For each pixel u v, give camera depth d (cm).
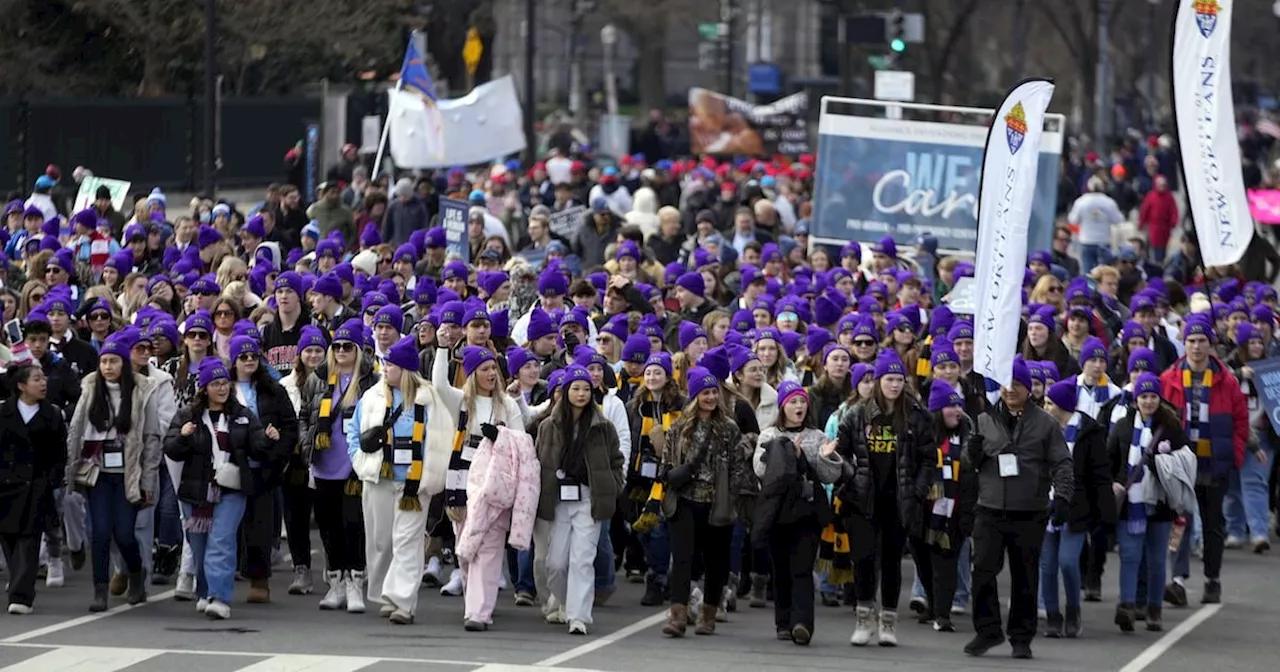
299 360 4381
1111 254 9769
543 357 4641
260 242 6619
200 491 4153
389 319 4559
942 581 4209
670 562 4444
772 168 12112
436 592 4612
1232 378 4719
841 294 5831
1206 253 4553
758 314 5406
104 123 11281
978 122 7794
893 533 4050
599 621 4262
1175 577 4634
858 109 7875
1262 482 5394
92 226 6350
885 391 4003
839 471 3956
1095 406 4391
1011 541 3931
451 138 8531
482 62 17400
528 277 5509
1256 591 4822
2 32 10762
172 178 11925
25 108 10725
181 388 4381
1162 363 5672
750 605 4553
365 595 4434
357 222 7931
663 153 15838
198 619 4197
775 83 19200
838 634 4188
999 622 3969
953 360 4306
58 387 4412
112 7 10812
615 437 4103
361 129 12550
